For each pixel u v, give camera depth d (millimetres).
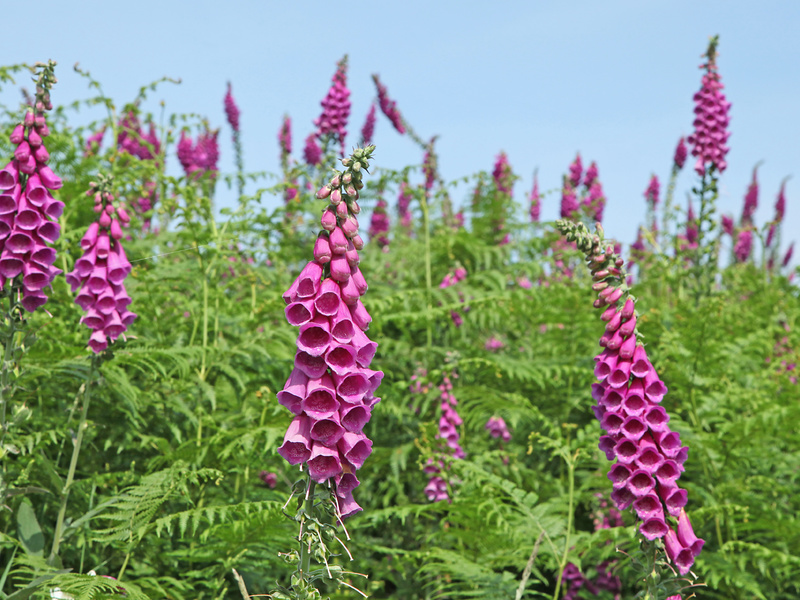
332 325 2512
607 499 5586
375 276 8180
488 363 5926
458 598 5207
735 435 5551
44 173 3764
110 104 6305
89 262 4027
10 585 4051
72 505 4539
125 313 4195
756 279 11570
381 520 5355
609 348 3549
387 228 9750
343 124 8812
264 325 6176
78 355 4684
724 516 5426
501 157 9797
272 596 2627
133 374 5371
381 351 6660
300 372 2568
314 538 2551
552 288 8039
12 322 3658
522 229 8602
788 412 5367
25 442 4125
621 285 3537
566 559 4445
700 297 7953
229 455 4891
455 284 7199
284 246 7309
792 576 5410
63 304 5668
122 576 4297
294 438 2502
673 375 6117
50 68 3771
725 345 7207
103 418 4930
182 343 5824
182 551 4387
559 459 6535
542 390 6984
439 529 5688
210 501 4883
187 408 4961
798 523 4969
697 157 8125
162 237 6441
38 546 3877
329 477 2551
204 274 5656
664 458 3361
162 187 6312
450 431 5691
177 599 4250
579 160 11727
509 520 4785
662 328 6793
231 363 5648
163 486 4223
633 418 3393
